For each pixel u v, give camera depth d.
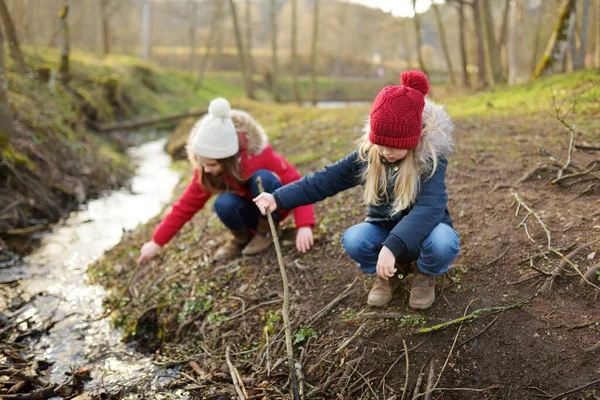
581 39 9.63
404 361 2.62
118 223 5.84
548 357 2.42
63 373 3.15
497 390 2.38
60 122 8.16
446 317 2.72
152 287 3.87
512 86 8.94
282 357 2.90
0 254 4.86
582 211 3.22
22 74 9.06
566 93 6.57
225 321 3.31
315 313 3.08
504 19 13.72
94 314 3.82
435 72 36.06
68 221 5.89
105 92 12.13
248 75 19.81
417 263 2.77
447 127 2.58
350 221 3.86
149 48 32.31
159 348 3.38
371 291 2.92
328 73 40.81
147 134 12.30
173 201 6.00
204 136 3.26
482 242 3.21
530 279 2.83
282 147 6.71
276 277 3.51
